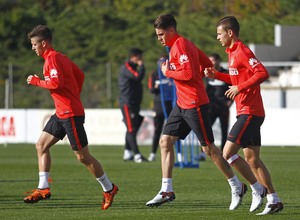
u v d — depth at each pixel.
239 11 132.62
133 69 56.53
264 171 29.03
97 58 112.56
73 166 54.06
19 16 121.19
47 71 30.95
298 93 92.94
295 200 33.81
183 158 58.97
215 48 113.50
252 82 28.11
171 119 30.81
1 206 32.44
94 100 94.75
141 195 36.38
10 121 83.31
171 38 30.67
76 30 120.00
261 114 28.81
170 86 53.56
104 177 31.00
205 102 30.36
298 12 136.25
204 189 38.81
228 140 28.92
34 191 32.66
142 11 127.12
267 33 125.19
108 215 29.17
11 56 114.38
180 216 28.62
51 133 32.31
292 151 68.00
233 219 27.67
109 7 130.62
